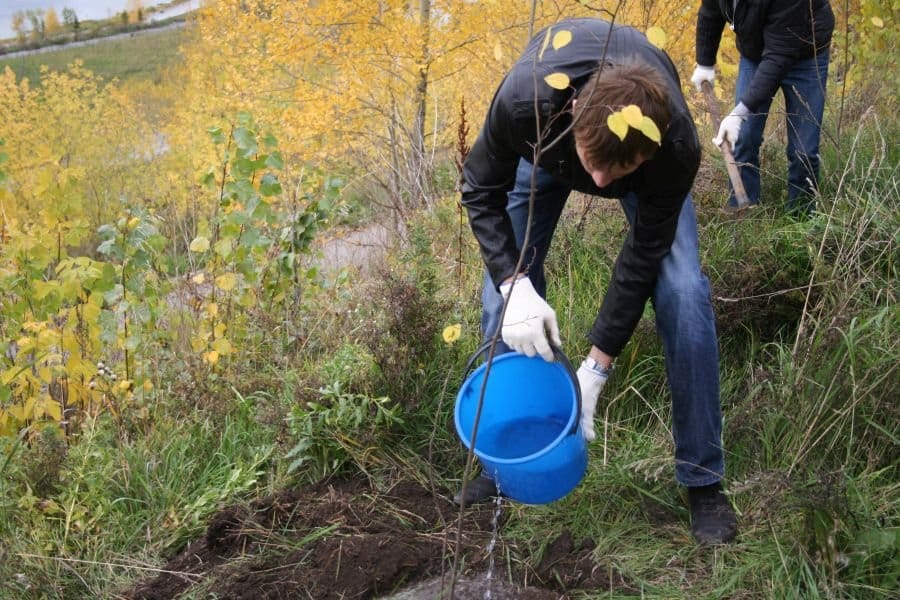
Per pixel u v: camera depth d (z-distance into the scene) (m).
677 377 2.57
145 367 3.78
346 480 3.12
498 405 2.63
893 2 5.24
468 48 6.72
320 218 4.41
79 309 3.79
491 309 2.90
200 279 4.13
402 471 3.11
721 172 4.38
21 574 2.65
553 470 2.35
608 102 2.04
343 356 3.40
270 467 3.21
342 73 6.92
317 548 2.76
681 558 2.56
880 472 2.61
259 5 6.93
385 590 2.63
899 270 3.27
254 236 4.03
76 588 2.69
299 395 3.25
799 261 3.49
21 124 13.01
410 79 6.92
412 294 3.39
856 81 5.09
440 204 5.56
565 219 4.20
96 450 3.21
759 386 2.89
